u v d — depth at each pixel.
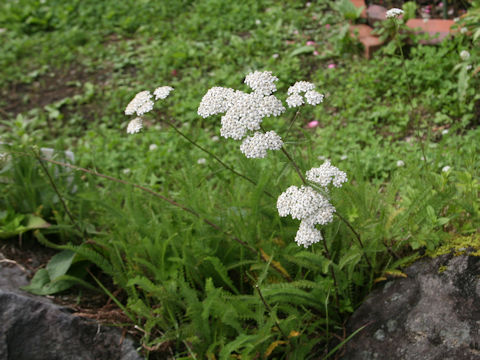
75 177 0.94
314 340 0.69
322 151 1.18
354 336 0.70
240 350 0.71
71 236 0.93
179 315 0.75
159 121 1.45
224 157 1.22
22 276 0.85
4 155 0.85
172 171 0.92
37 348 0.74
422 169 0.93
